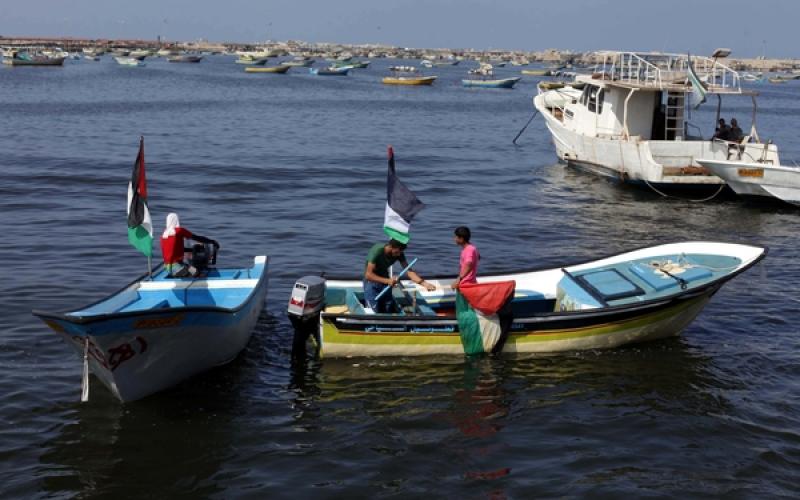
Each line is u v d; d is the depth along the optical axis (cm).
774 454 1023
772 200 2648
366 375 1240
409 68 13575
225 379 1212
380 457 1007
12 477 940
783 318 1521
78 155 3400
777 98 9900
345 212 2452
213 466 978
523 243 2130
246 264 1841
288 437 1049
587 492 937
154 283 1291
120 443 1022
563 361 1305
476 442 1048
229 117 5469
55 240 1989
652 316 1338
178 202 2541
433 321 1273
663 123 2936
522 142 4556
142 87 8488
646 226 2358
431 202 2678
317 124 5200
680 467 994
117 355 1055
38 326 1381
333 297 1361
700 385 1225
